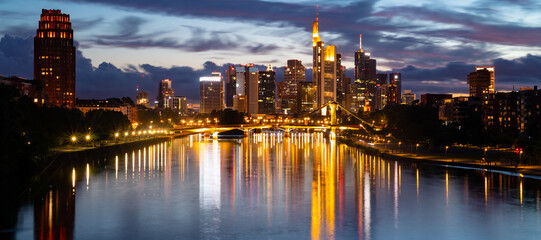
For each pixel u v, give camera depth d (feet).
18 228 349.41
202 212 406.41
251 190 510.99
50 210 404.36
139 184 542.16
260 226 363.97
